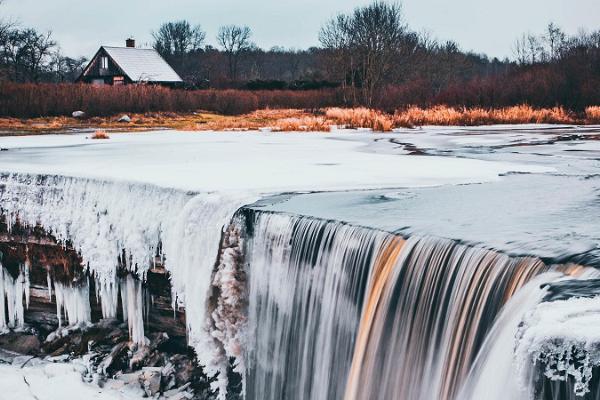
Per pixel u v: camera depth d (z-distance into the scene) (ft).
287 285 36.29
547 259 27.12
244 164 55.72
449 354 28.02
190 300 40.88
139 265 43.78
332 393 33.09
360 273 32.83
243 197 41.09
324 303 34.27
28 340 45.93
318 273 34.76
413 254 30.89
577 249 28.43
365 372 31.27
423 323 29.53
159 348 42.88
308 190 43.42
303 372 34.96
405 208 37.96
